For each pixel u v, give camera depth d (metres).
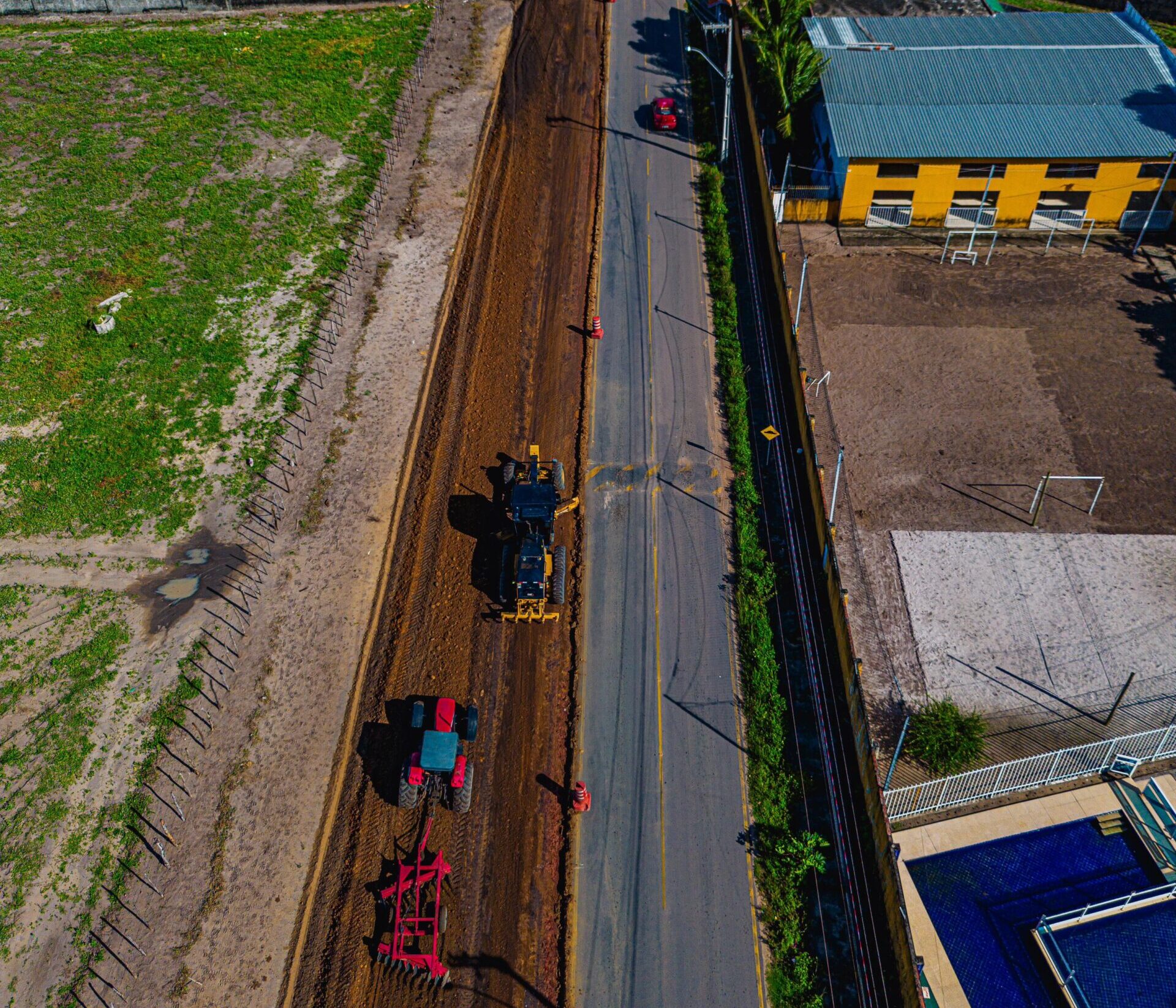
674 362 41.47
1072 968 24.72
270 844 26.88
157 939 25.12
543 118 55.72
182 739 29.14
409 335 42.25
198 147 52.78
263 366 40.88
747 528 34.72
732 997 23.98
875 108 49.03
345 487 36.16
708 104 56.78
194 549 34.28
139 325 42.59
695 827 27.16
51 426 38.50
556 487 35.09
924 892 26.31
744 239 47.97
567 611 32.41
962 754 28.22
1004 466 37.34
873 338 42.88
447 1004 23.80
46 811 27.62
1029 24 54.94
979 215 47.16
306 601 32.62
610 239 47.69
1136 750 28.47
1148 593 33.00
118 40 62.97
